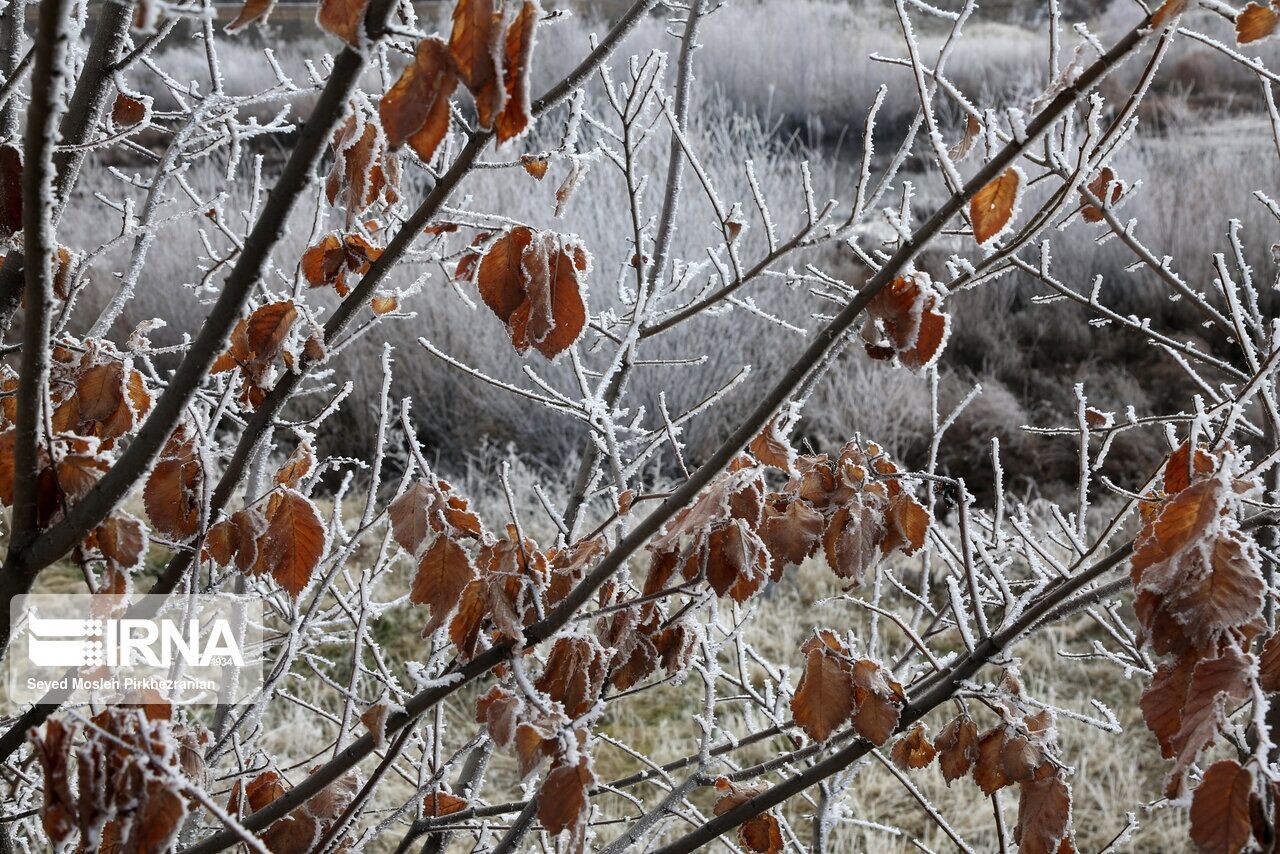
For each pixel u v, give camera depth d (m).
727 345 6.69
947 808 4.50
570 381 6.64
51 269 1.73
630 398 6.72
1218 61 11.23
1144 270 8.01
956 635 5.17
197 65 8.90
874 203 1.99
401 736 1.92
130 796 1.73
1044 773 1.97
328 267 1.95
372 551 4.82
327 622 2.20
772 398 1.80
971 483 6.73
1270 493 2.18
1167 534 1.76
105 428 1.90
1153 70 1.83
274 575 1.91
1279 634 1.75
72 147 1.94
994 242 1.94
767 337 6.83
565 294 1.82
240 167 7.79
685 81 2.40
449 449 6.86
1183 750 1.72
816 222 1.98
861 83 11.19
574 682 1.91
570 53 9.04
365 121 1.87
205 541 1.91
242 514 1.91
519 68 1.70
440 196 1.83
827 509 2.00
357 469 6.60
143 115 2.05
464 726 4.59
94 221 7.10
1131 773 4.61
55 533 1.80
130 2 1.82
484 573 1.90
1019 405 7.27
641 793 4.47
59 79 1.67
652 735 4.90
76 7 2.00
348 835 2.06
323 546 1.91
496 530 5.86
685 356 6.68
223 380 2.16
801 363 1.80
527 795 2.19
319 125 1.72
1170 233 8.01
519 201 7.11
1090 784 4.59
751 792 2.11
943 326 1.81
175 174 2.15
